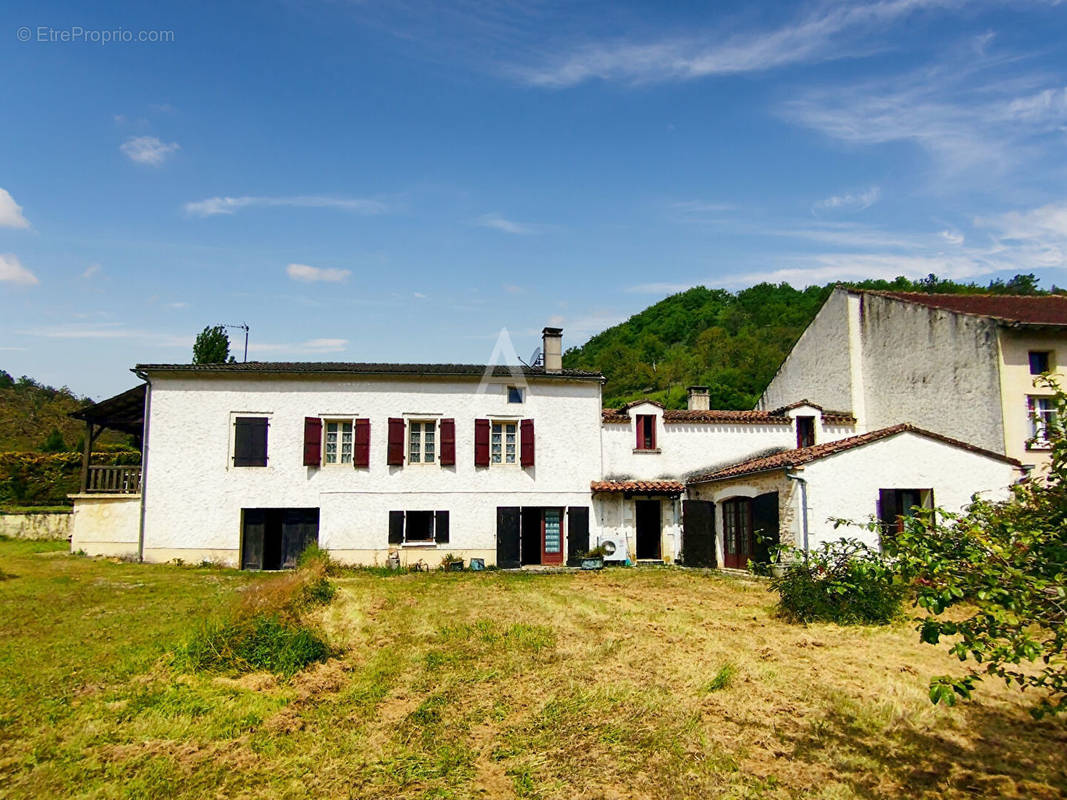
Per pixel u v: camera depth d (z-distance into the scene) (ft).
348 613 44.34
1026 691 29.12
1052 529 19.02
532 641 37.19
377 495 69.10
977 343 65.10
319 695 29.55
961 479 57.98
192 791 21.11
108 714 26.50
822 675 31.35
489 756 23.58
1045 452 61.67
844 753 23.35
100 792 20.88
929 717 26.32
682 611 45.42
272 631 34.76
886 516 57.16
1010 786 20.98
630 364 221.66
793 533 55.62
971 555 17.99
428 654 34.96
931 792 20.65
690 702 28.07
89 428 70.85
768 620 42.57
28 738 24.36
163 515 66.74
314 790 21.30
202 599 46.42
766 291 271.90
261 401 69.05
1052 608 17.12
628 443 74.54
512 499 71.00
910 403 73.51
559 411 73.36
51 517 83.92
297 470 68.44
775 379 99.04
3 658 32.42
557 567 69.82
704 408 84.94
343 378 70.23
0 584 51.47
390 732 25.58
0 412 139.74
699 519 70.38
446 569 67.31
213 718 26.48
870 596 41.06
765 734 24.97
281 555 68.33
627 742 24.36
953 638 37.42
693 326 269.64
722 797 20.44
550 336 79.05
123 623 39.17
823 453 55.77
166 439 67.67
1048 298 78.43
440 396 71.56
